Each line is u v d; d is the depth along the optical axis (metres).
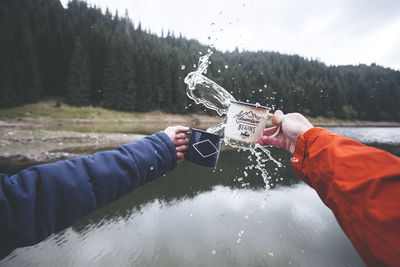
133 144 0.79
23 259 2.13
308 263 2.27
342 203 0.52
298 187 4.31
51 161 5.76
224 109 1.46
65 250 2.28
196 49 37.31
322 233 2.78
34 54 26.95
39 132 10.90
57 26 36.94
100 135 10.94
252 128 1.13
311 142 0.73
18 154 6.14
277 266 2.21
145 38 57.69
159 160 0.80
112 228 2.73
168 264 2.14
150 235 2.60
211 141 0.99
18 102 24.67
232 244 2.50
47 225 0.58
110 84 30.16
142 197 3.74
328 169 0.60
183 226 2.82
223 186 4.32
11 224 0.53
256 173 5.21
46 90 30.88
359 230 0.47
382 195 0.45
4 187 0.55
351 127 28.48
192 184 4.42
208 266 2.15
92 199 0.64
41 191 0.58
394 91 43.12
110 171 0.68
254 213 3.24
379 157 0.50
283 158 6.59
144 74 32.12
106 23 58.75
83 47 32.69
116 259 2.18
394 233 0.41
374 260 0.44
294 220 3.07
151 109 33.06
